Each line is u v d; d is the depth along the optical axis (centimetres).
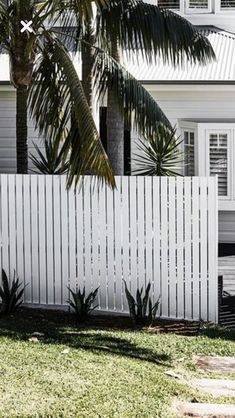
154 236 1281
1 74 2070
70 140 1254
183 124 2086
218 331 1220
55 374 906
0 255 1338
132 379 902
